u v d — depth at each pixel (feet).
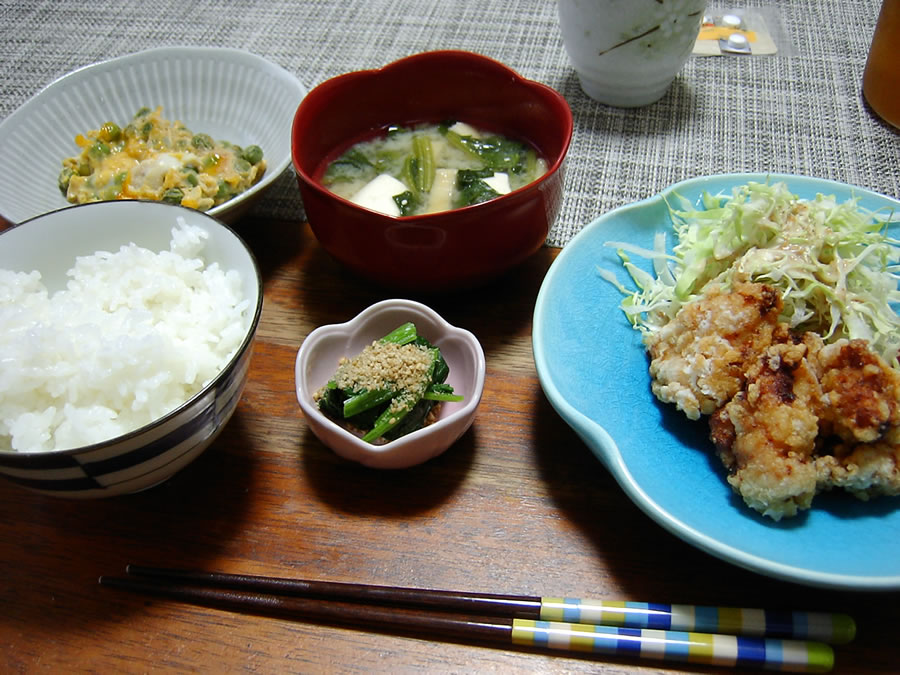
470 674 0.77
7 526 0.89
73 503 0.91
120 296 0.95
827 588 0.72
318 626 0.81
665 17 1.25
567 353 0.95
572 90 1.46
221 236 0.96
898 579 0.71
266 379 1.03
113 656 0.79
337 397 0.91
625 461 0.82
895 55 1.28
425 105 1.25
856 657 0.76
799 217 1.02
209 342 0.92
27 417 0.83
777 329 0.90
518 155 1.20
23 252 0.97
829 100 1.41
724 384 0.86
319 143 1.19
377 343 0.95
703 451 0.89
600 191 1.26
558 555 0.85
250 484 0.92
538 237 1.04
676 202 1.12
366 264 1.02
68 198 1.22
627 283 1.06
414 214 1.13
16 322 0.89
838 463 0.82
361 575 0.84
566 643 0.77
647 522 0.87
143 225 1.01
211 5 1.76
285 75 1.30
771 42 1.54
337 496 0.91
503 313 1.09
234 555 0.86
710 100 1.42
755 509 0.81
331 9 1.72
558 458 0.93
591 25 1.28
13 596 0.84
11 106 1.49
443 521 0.88
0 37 1.68
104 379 0.84
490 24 1.64
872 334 0.94
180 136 1.27
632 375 0.96
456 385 0.98
